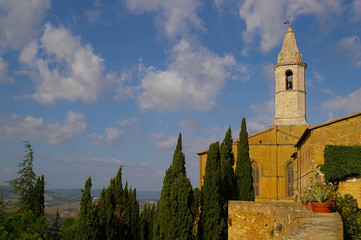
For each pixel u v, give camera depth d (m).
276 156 66.88
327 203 18.64
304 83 70.69
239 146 41.19
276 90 71.12
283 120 69.06
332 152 32.56
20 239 20.61
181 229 25.98
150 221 56.94
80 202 30.42
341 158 32.16
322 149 34.03
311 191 19.98
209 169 31.34
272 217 24.98
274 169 66.44
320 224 13.72
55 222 37.19
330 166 32.31
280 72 71.00
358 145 32.88
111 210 37.25
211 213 30.03
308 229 12.62
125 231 41.31
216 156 31.73
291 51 71.12
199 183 65.62
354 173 31.58
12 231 22.47
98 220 31.09
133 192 50.03
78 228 29.92
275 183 65.94
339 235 11.49
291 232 12.09
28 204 35.12
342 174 31.80
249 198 38.97
